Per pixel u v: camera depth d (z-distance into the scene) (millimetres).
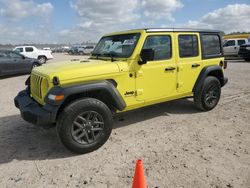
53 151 4242
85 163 3826
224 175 3418
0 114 6281
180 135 4789
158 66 5027
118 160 3889
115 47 5062
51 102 3840
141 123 5465
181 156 3957
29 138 4781
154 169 3594
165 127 5211
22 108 4344
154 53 4883
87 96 4293
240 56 19516
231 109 6398
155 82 5051
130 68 4633
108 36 5457
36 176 3504
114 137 4746
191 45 5656
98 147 4223
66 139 3906
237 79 10945
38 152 4215
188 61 5586
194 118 5738
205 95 5992
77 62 4848
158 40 5008
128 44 4832
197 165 3682
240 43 21516
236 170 3537
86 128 4062
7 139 4746
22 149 4328
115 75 4457
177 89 5500
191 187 3178
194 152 4086
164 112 6184
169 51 5238
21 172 3609
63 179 3420
